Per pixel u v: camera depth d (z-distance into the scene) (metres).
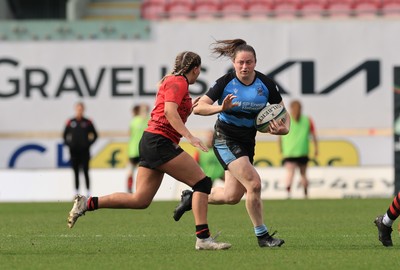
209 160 62.47
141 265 25.70
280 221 42.53
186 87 28.25
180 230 37.94
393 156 69.19
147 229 38.50
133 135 66.00
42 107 70.00
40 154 70.25
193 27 69.56
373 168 66.50
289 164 63.00
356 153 69.38
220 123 30.14
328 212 48.50
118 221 43.09
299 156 62.59
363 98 69.31
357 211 49.19
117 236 35.16
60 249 30.28
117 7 82.38
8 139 70.19
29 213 49.94
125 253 28.83
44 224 41.72
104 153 69.75
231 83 29.78
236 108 29.66
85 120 63.56
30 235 35.88
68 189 67.50
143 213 48.69
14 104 70.06
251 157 30.64
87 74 70.00
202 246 29.23
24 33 70.12
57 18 84.31
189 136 27.78
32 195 67.25
